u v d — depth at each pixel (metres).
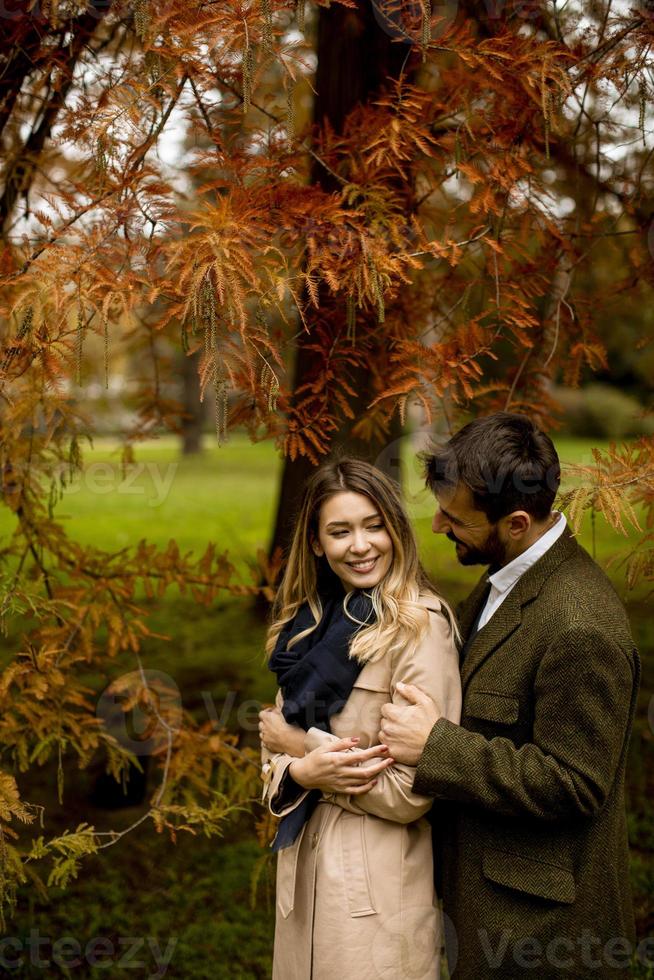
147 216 1.85
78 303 1.68
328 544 1.84
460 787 1.58
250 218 1.79
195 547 7.70
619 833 1.68
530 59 1.94
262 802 1.96
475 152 2.11
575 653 1.54
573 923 1.60
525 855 1.62
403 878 1.72
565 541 1.73
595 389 13.25
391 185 2.22
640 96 2.13
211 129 2.03
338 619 1.85
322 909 1.73
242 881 3.26
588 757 1.53
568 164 2.68
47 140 2.41
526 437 1.67
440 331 2.61
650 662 5.09
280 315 2.12
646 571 1.94
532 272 2.50
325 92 2.82
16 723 2.20
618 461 1.94
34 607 2.13
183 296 1.71
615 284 2.75
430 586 1.94
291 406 2.18
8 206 2.44
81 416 2.50
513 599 1.70
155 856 3.45
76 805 3.79
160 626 6.19
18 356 1.81
